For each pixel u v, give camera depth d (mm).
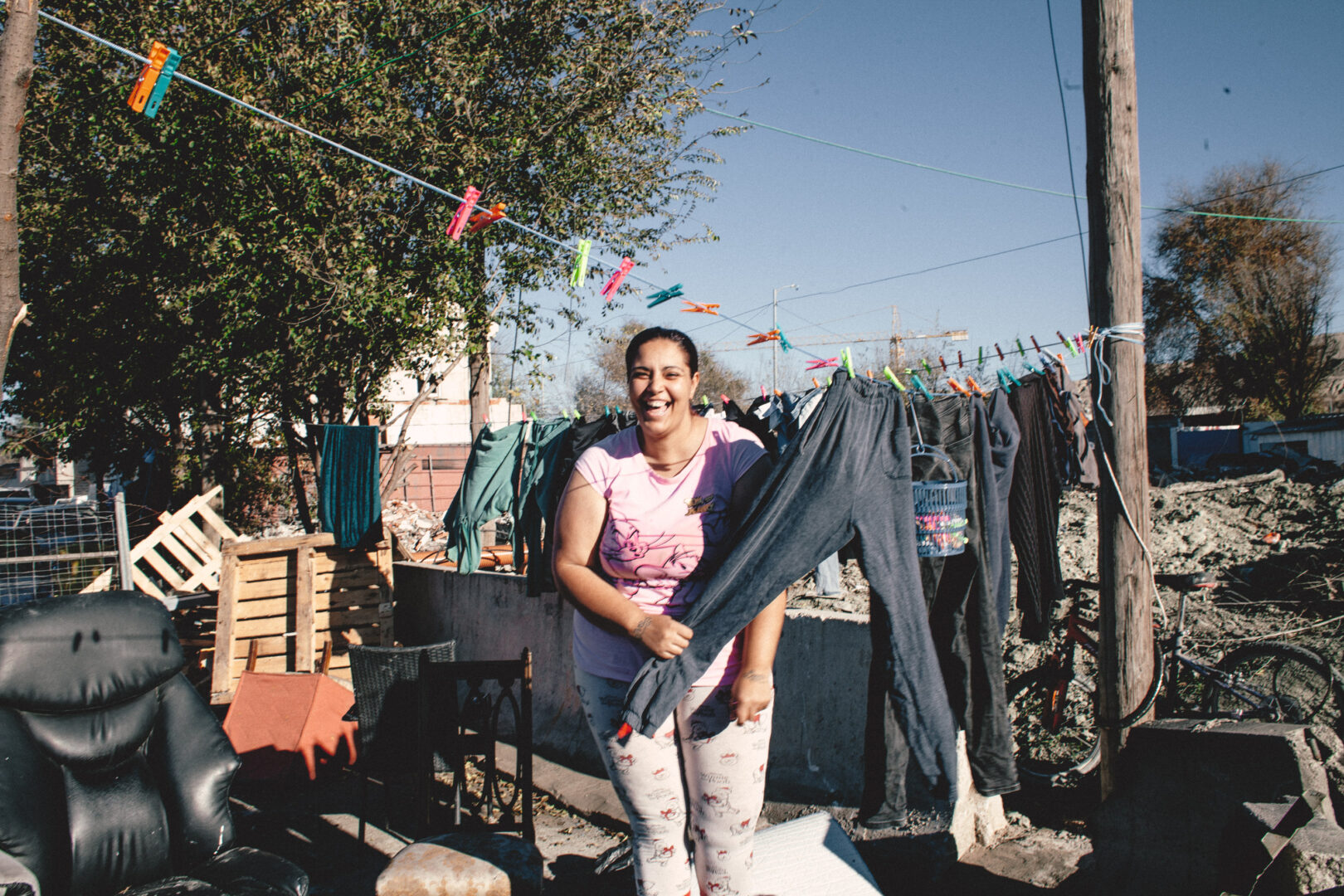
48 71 10469
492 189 11305
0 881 2729
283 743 5863
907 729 2672
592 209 11719
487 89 11648
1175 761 3283
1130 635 3627
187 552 9359
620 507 2303
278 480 16109
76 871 3061
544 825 4926
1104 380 3654
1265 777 3059
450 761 4629
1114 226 3656
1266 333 31453
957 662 3193
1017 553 3568
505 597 7020
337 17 10578
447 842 3336
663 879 2354
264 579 7672
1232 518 10672
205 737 3514
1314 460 24250
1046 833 4023
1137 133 3672
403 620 8648
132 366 12102
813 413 2516
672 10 11586
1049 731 4953
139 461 15836
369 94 10664
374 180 10703
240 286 10547
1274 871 2740
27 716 3152
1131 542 3621
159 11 10133
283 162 10352
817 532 2398
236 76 10266
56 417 14148
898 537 2648
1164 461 32500
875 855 3748
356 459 8031
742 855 2338
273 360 10961
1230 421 34969
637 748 2291
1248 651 4543
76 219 11023
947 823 3727
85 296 11555
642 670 2186
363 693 4719
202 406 12922
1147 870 3291
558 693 6219
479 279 11844
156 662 3496
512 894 3064
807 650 4605
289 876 3143
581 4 11430
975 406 3270
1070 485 3887
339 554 7965
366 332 10898
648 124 11781
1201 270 32781
